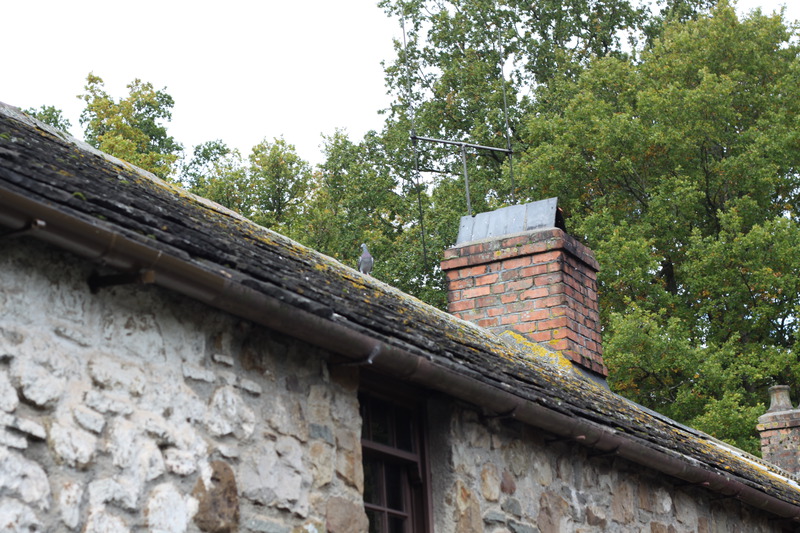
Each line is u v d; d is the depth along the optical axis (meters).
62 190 5.01
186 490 5.05
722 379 22.30
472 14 32.84
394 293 9.09
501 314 11.66
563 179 27.36
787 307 24.64
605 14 33.94
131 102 30.89
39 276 4.68
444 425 7.01
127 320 5.02
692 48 28.69
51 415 4.57
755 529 10.38
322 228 27.59
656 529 8.80
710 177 27.02
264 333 5.72
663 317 25.23
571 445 8.09
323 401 5.98
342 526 5.86
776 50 29.06
